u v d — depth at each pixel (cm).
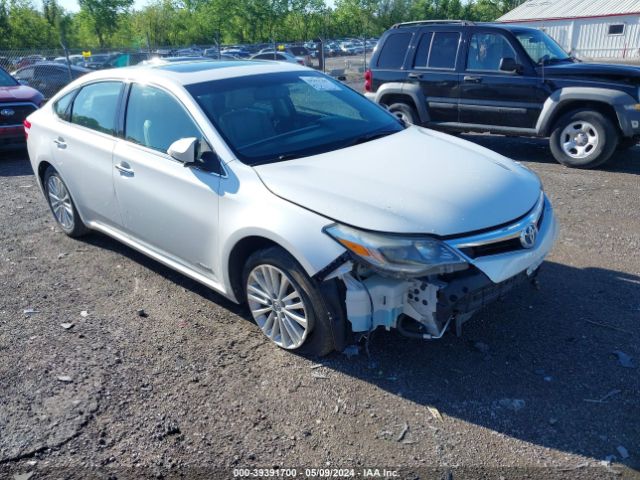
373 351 352
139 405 312
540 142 974
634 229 543
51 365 350
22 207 679
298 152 378
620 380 319
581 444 275
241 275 374
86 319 407
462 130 895
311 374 334
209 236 372
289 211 322
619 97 736
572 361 338
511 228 316
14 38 4462
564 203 630
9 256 528
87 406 312
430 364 339
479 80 848
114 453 279
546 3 4112
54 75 1670
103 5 5303
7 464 274
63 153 507
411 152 380
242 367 343
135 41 5734
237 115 394
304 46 2664
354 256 299
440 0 6400
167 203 398
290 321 346
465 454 272
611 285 430
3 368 348
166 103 410
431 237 296
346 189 324
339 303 318
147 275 477
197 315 407
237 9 5878
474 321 383
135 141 431
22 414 307
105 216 480
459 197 320
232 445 283
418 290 302
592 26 3650
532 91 805
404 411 302
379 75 957
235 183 353
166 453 279
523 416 295
